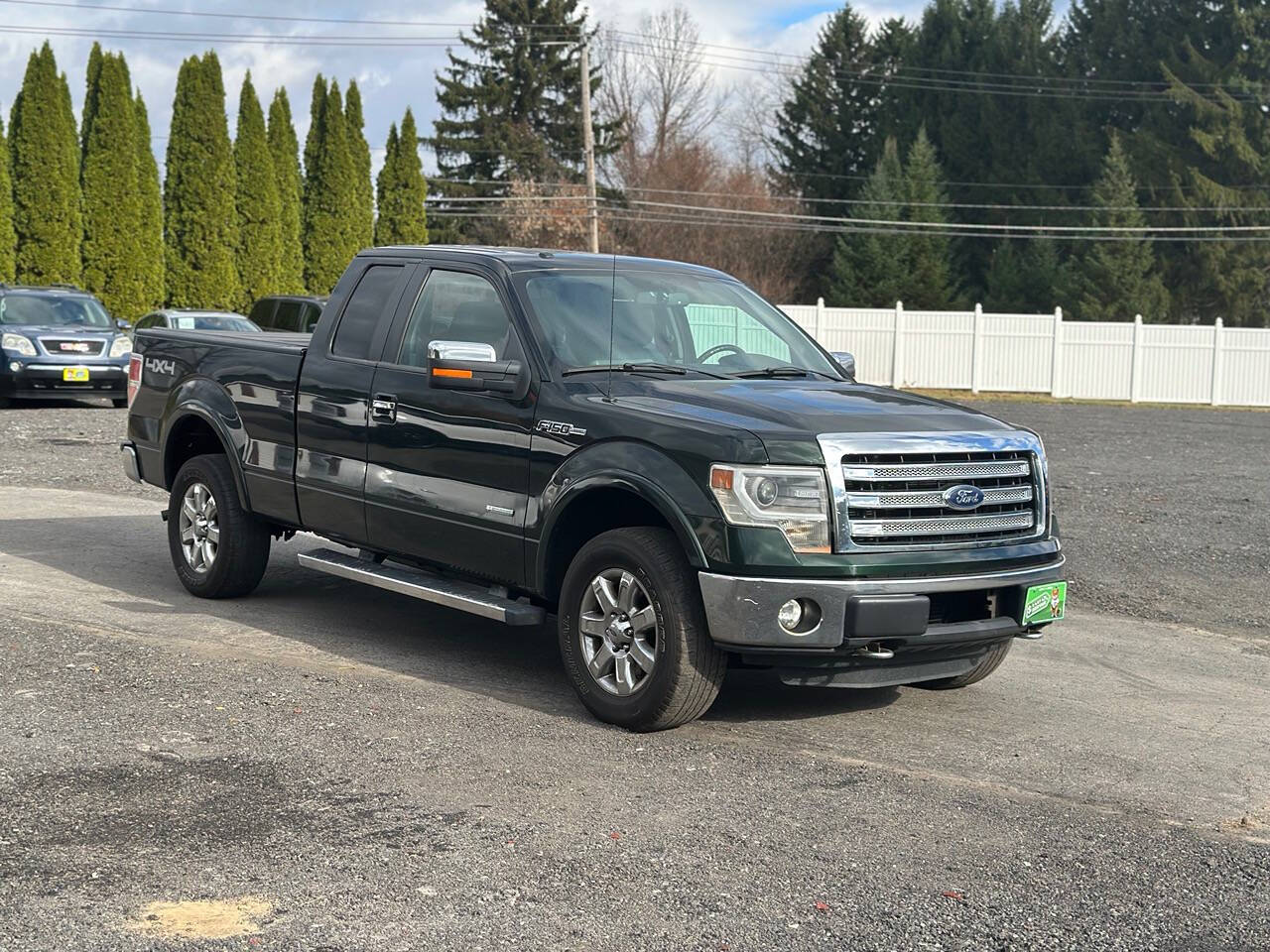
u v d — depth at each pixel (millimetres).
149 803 4746
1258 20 57625
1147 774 5535
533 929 3830
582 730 5828
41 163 33406
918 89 65812
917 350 37969
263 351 7797
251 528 8008
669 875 4262
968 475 5762
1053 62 64125
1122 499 14508
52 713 5785
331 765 5219
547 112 65750
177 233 37375
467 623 7930
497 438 6312
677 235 63406
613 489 5840
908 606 5461
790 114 71000
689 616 5582
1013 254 60469
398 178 45281
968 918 4008
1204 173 57812
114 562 9297
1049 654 7723
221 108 37438
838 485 5461
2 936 3680
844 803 5004
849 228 59594
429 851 4383
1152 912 4098
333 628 7629
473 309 6727
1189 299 58094
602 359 6398
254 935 3730
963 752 5750
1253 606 9273
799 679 5660
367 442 6996
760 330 7172
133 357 8938
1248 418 30531
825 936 3854
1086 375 36875
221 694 6152
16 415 20375
